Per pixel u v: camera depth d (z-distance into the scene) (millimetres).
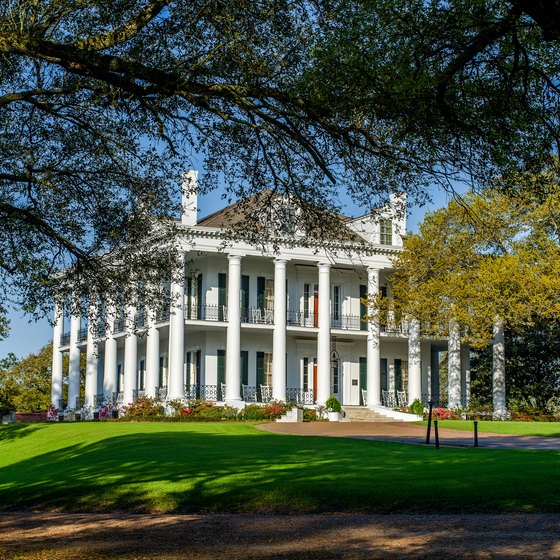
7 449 31438
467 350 54469
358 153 12016
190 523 13219
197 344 47562
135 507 15445
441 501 14453
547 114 11336
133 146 15094
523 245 41312
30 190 15719
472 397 54719
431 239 42844
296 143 12648
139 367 53312
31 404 70812
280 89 11516
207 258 46781
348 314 50844
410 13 10672
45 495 16703
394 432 33438
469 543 10875
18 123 15625
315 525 12734
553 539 11125
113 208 16016
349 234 13695
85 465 21297
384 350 52562
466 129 10883
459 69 10648
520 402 59469
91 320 17203
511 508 13992
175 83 10883
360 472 17625
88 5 12258
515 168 11242
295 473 17594
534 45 11016
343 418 45438
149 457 21641
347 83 10914
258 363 48250
